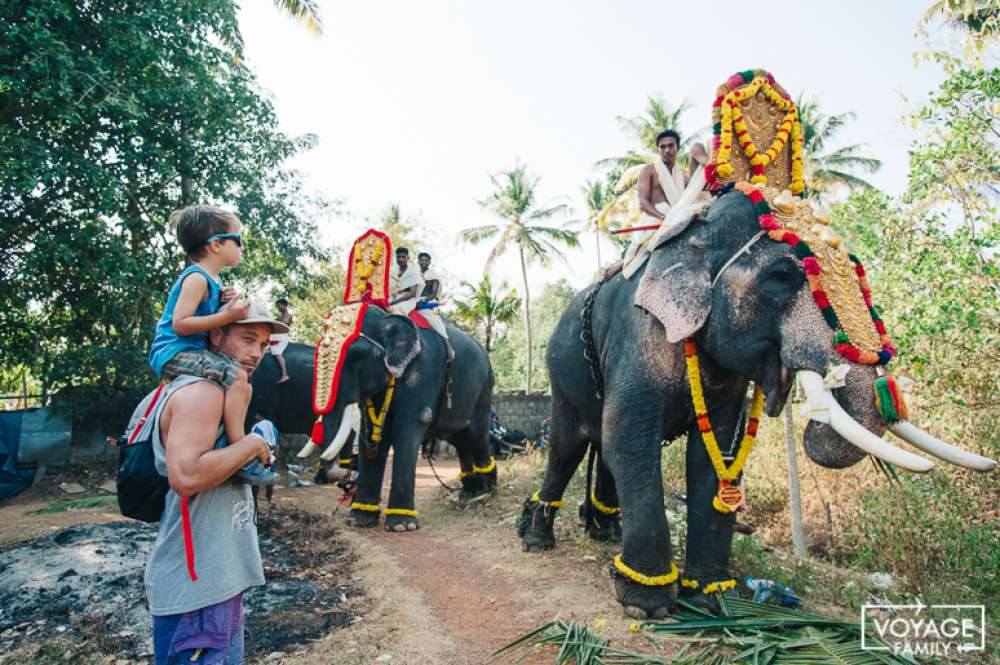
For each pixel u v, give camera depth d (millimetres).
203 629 1929
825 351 2881
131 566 4477
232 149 11602
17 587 4074
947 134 6039
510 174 27469
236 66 12180
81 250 9852
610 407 3711
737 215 3348
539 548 4914
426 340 6578
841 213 7199
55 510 7750
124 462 2051
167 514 2025
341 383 5801
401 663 3006
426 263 7461
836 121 22469
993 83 5691
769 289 3104
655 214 4352
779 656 2828
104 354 10203
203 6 10938
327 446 5672
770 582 3646
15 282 9836
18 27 8297
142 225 11211
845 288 2979
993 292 5570
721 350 3295
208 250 2283
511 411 17547
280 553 5105
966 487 5816
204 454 1895
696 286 3338
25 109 9227
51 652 3152
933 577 4918
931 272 5766
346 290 6363
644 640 3158
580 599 3766
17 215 9625
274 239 12641
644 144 23250
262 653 3131
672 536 5020
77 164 9164
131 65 9906
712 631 3166
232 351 2168
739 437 3717
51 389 10953
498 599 3883
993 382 5730
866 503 5977
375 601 3900
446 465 13211
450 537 5660
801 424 8773
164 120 10852
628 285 3967
